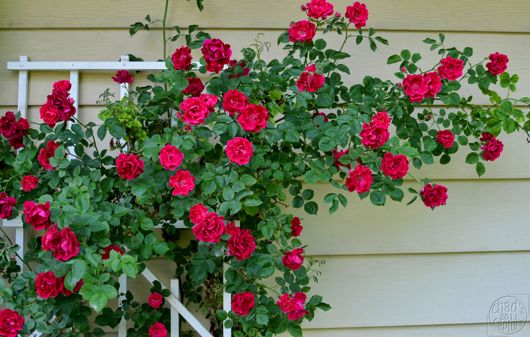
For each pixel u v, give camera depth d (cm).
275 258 124
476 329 159
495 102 147
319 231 156
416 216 159
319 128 127
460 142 140
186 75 133
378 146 120
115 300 149
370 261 158
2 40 153
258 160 122
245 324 124
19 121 128
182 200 120
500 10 163
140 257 122
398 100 135
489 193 161
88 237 109
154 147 117
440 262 159
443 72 131
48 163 123
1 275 144
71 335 123
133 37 156
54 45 154
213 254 128
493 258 160
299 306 120
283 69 134
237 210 113
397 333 157
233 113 117
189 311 147
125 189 125
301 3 159
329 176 125
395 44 161
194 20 157
